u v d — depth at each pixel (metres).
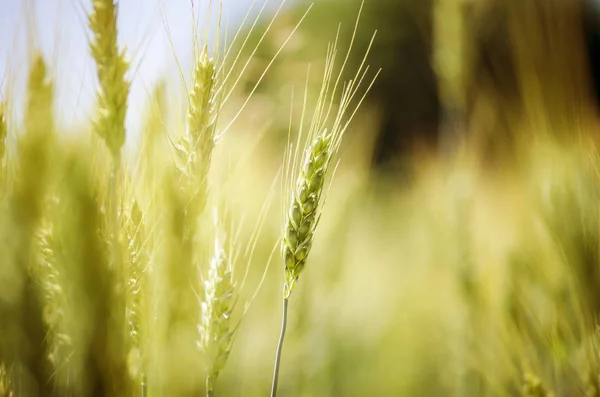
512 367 0.92
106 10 0.67
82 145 0.60
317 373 1.16
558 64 0.93
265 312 1.03
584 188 0.85
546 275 0.90
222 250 0.70
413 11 5.07
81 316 0.60
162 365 0.66
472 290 1.03
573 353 0.86
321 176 0.70
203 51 0.70
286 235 0.70
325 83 0.72
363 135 1.58
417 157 2.21
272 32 1.17
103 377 0.60
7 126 0.63
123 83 0.67
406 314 1.30
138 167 0.70
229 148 0.79
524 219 0.96
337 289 1.18
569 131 0.90
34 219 0.59
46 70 0.62
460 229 1.18
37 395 0.60
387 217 1.90
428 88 5.21
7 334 0.60
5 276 0.60
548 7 0.94
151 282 0.67
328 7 3.13
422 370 1.23
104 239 0.62
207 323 0.68
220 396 0.97
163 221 0.67
